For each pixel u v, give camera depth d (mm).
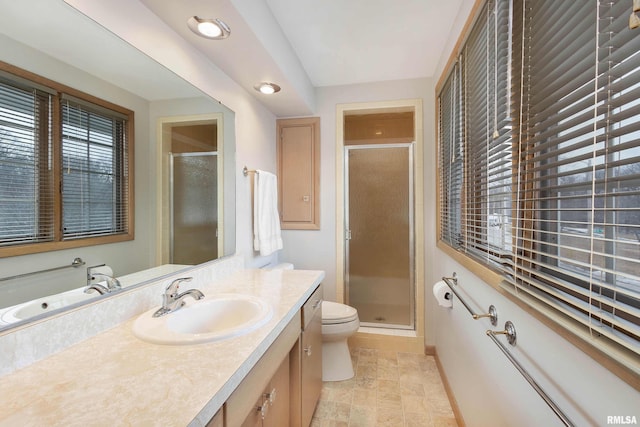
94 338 897
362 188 2736
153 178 1236
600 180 571
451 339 1797
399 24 1677
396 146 2693
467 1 1423
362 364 2252
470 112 1441
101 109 1001
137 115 1148
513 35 956
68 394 625
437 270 2242
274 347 1029
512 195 963
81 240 927
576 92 661
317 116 2566
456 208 1764
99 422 544
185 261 1414
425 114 2375
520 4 912
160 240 1267
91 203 961
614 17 555
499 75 1062
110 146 1041
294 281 1606
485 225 1298
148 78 1188
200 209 1526
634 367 456
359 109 2486
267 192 2150
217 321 1240
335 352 2055
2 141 719
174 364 750
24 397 613
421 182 2393
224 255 1735
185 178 1425
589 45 625
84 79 938
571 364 653
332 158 2562
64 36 870
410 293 2674
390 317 2699
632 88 574
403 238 2691
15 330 713
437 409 1736
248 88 1975
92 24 947
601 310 581
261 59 1574
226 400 709
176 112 1342
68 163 890
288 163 2623
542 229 869
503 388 1023
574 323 620
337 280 2576
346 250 2723
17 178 749
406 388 1940
